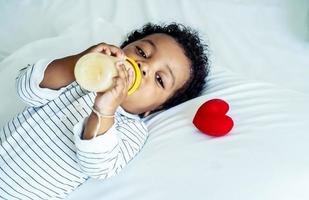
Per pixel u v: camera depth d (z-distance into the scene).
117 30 1.46
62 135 0.97
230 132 1.02
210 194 0.89
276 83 1.33
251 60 1.43
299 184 0.91
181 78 1.15
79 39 1.42
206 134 1.03
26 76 1.02
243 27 1.57
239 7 1.65
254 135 1.01
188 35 1.22
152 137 1.06
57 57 1.35
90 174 0.91
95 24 1.49
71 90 1.04
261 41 1.51
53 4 1.70
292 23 1.57
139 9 1.66
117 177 0.96
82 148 0.86
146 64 1.07
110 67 0.84
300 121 1.04
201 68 1.21
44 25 1.60
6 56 1.47
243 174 0.92
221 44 1.49
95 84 0.83
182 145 1.00
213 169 0.93
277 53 1.45
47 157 0.95
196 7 1.65
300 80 1.34
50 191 0.95
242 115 1.07
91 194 0.95
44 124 0.98
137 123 1.08
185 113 1.11
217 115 1.01
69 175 0.96
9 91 1.25
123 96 0.88
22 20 1.63
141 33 1.24
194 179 0.92
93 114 0.86
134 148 1.01
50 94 1.01
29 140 0.96
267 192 0.88
